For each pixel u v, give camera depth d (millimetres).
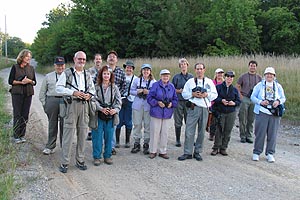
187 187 5488
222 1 34938
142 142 8422
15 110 7559
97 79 6734
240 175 6113
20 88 7535
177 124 8203
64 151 6082
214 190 5379
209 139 8930
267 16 36688
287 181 5844
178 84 8250
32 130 8883
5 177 5215
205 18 36906
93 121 6422
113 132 6738
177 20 38000
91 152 7457
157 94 7008
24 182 5340
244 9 34438
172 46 38156
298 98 12250
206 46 37125
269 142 7055
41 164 6406
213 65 19594
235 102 7359
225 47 33750
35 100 15562
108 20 42375
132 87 7727
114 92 6738
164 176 5996
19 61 7500
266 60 18391
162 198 5039
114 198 5016
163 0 41094
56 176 5836
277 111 6906
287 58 19094
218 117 7320
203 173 6191
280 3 39250
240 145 8391
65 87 6039
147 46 41031
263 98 7043
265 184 5680
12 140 7562
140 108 7496
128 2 42531
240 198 5086
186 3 39500
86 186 5457
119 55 43000
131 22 42156
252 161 7023
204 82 7113
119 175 6020
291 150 7980
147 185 5555
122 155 7340
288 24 35750
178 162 6867
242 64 18625
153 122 7047
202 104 6980
